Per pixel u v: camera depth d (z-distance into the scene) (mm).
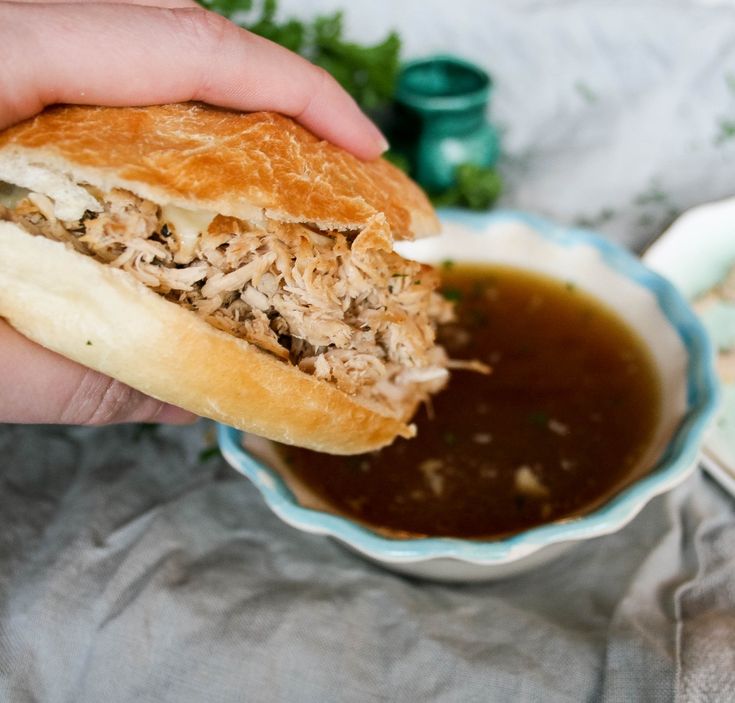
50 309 219
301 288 247
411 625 262
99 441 324
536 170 426
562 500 298
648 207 405
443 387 335
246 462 268
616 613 259
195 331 222
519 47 440
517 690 245
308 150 259
